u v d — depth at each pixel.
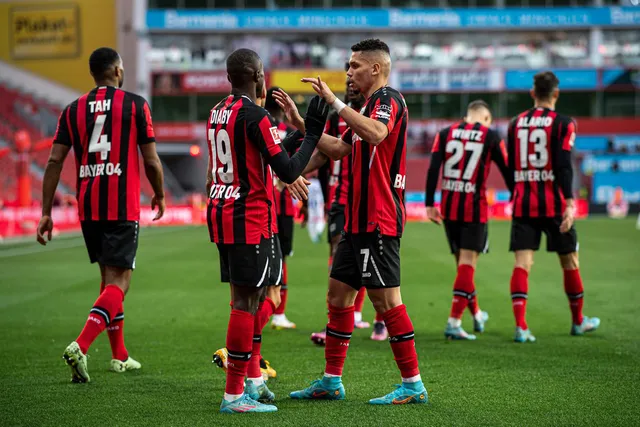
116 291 17.81
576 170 141.50
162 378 18.17
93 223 18.03
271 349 22.25
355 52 16.05
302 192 15.95
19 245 65.50
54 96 139.75
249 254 14.97
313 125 15.12
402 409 15.11
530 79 141.12
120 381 17.78
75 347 16.92
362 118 14.63
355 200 15.57
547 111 23.78
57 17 140.25
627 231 81.88
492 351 21.66
